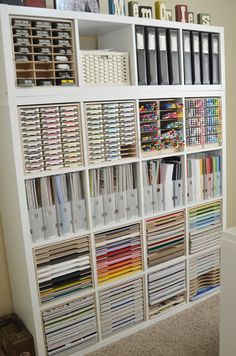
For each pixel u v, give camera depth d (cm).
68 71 179
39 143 172
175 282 233
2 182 191
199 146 230
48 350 189
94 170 193
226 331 151
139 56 197
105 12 227
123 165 202
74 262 191
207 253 248
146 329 219
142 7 202
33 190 175
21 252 182
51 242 182
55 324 190
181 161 225
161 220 220
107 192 198
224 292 148
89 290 198
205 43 222
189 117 222
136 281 215
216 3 282
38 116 170
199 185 236
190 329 216
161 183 219
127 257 210
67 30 174
